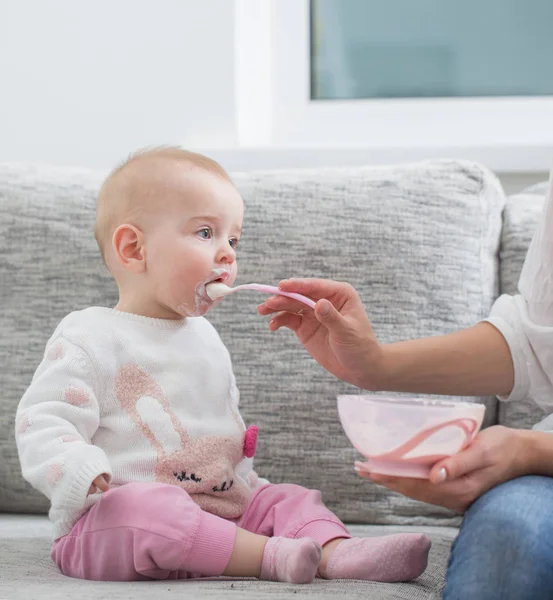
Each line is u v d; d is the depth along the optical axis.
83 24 2.03
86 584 0.96
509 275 1.57
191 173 1.21
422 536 1.01
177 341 1.20
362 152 1.93
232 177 1.60
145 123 2.02
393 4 2.20
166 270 1.18
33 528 1.38
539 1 2.16
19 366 1.51
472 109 2.14
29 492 1.50
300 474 1.48
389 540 1.01
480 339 1.11
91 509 1.05
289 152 1.95
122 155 2.01
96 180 1.61
